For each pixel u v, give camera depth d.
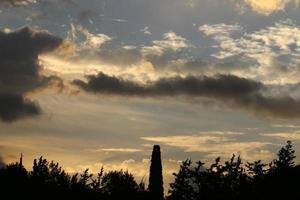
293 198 33.56
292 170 34.91
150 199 42.84
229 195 33.25
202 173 33.84
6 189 43.59
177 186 33.88
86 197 44.16
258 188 33.81
